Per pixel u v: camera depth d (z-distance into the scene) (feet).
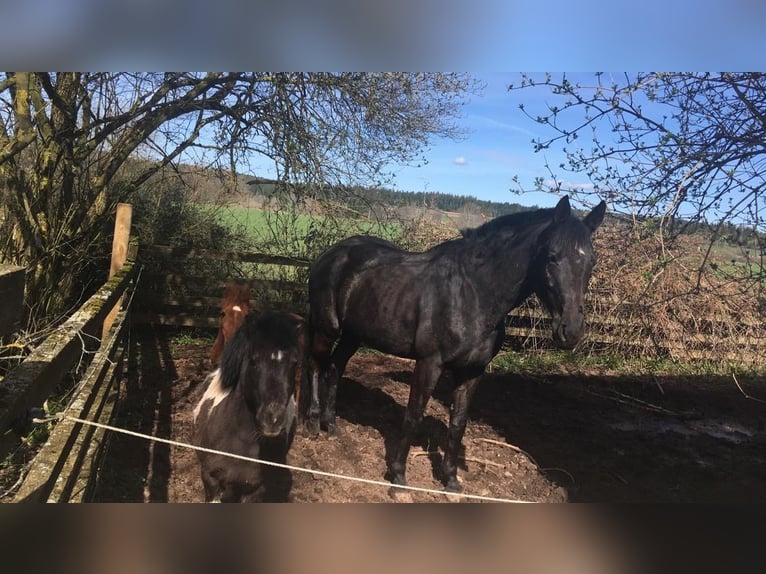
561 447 18.31
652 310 27.89
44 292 19.12
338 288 16.39
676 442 19.72
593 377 28.17
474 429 19.26
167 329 28.55
